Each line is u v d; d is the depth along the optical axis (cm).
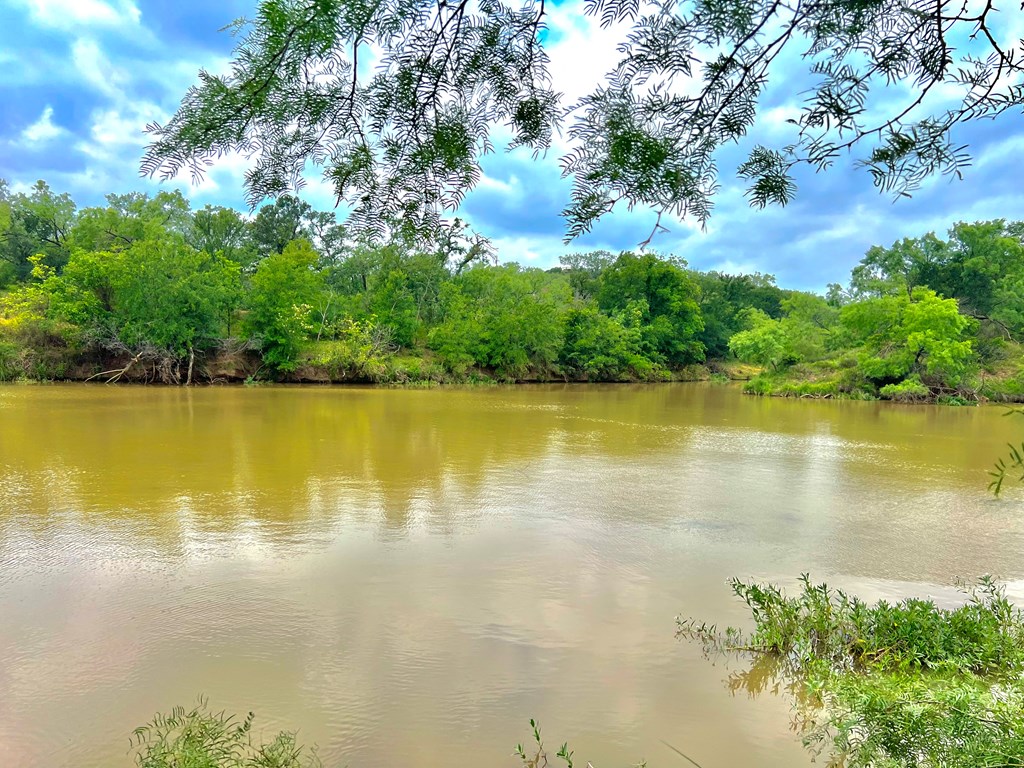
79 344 2895
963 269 3897
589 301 5588
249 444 1363
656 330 5116
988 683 388
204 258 3198
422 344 4050
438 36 183
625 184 190
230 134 189
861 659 441
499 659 455
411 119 195
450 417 1977
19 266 4031
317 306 3425
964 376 2891
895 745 294
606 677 431
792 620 477
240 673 434
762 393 3475
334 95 189
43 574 618
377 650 468
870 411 2517
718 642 485
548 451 1380
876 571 671
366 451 1316
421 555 685
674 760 343
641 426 1883
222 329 3319
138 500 896
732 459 1334
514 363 4191
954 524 853
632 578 629
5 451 1233
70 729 369
